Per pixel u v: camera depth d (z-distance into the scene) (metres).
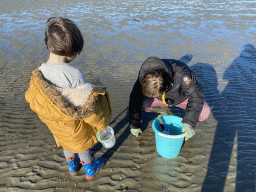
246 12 10.20
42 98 1.26
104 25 8.13
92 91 1.34
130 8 11.34
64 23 1.20
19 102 3.39
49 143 2.56
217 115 3.03
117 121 3.00
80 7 11.54
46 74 1.27
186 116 2.18
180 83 2.15
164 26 7.98
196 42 6.29
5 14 9.65
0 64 4.77
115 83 4.07
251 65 4.68
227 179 2.04
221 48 5.79
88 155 1.86
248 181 2.02
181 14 9.87
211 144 2.50
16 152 2.41
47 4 12.39
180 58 5.21
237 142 2.52
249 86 3.80
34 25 7.94
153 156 2.37
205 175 2.10
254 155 2.32
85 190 1.96
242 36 6.71
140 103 2.38
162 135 2.01
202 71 4.48
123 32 7.32
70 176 2.11
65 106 1.25
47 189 1.97
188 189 1.95
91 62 5.03
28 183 2.03
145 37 6.81
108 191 1.95
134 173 2.14
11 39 6.45
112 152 2.44
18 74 4.32
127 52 5.64
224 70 4.50
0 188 1.98
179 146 2.17
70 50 1.24
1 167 2.20
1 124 2.87
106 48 5.92
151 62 2.00
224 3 12.84
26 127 2.83
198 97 2.16
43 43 6.18
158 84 1.72
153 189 1.96
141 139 2.66
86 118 1.34
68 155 1.92
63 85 1.27
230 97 3.48
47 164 2.25
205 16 9.42
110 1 13.62
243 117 2.97
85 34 7.10
